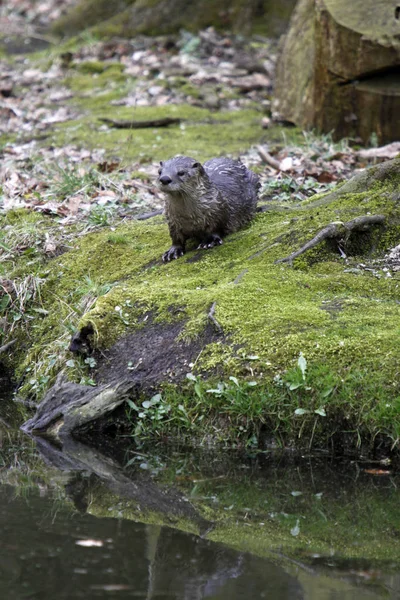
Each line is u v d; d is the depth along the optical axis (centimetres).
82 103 2216
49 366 1048
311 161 1605
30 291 1198
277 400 871
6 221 1345
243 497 783
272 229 1166
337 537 702
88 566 634
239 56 2497
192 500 776
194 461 870
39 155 1744
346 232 1096
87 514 736
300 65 1944
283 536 703
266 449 873
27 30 3033
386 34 1680
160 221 1308
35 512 737
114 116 2050
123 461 875
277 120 1977
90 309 1075
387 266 1079
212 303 992
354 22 1706
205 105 2122
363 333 909
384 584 620
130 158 1719
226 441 884
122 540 684
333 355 881
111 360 995
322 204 1237
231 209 1179
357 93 1733
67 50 2661
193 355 945
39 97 2291
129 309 1030
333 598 595
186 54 2503
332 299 998
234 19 2673
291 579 624
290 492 795
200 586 611
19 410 1038
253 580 624
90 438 938
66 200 1414
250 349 912
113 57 2567
